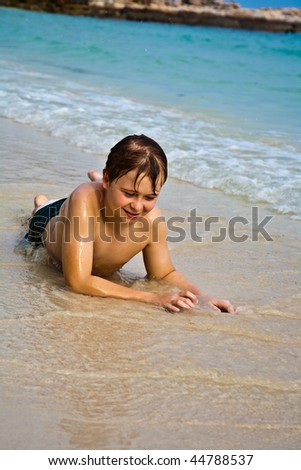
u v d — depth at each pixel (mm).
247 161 6023
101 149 6344
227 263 3932
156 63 14438
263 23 34969
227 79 12445
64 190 5027
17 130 6984
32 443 2174
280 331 3076
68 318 3061
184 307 3180
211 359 2766
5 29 20766
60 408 2359
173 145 6422
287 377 2664
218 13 35188
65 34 20516
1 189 4945
